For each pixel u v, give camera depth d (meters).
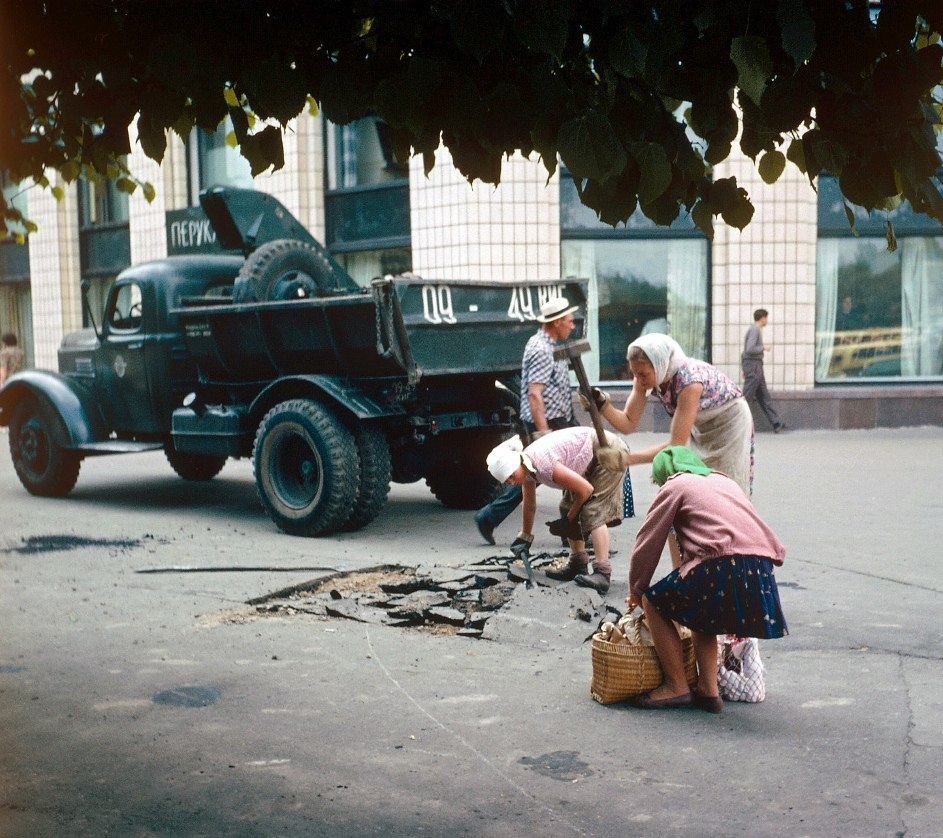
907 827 3.23
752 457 5.05
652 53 2.78
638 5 2.82
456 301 8.24
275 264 8.91
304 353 8.32
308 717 4.25
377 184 15.94
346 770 3.72
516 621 5.50
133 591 6.37
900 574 6.57
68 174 4.41
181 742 3.99
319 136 16.39
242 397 9.11
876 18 2.76
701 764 3.74
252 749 3.92
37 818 3.36
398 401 8.09
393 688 4.60
